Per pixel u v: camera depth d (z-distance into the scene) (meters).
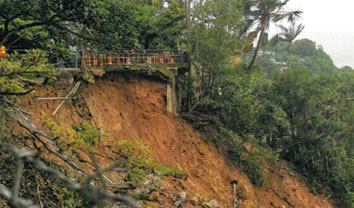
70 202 9.26
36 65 9.66
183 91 21.25
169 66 18.81
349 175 24.95
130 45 16.44
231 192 18.14
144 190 12.14
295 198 22.12
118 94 17.22
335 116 25.52
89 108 15.12
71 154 10.82
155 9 23.58
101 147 13.66
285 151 25.53
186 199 14.37
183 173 16.30
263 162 22.55
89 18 13.07
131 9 15.87
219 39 19.67
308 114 25.23
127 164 12.15
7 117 10.27
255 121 23.11
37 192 9.22
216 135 20.17
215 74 20.48
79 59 16.34
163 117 18.25
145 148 12.43
